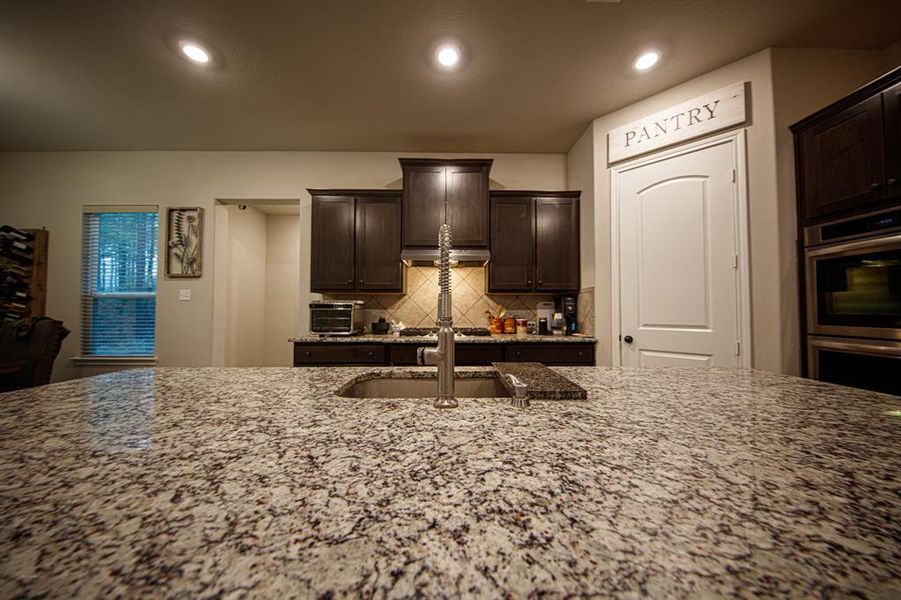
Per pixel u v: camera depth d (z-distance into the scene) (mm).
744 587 267
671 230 2367
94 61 2146
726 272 2154
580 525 339
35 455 488
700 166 2258
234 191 3314
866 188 1587
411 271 3334
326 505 370
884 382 1530
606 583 271
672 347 2348
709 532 328
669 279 2369
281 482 418
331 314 2875
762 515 354
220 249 3375
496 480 426
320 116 2740
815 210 1835
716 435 580
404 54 2084
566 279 3014
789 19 1837
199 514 351
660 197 2414
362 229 3014
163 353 3234
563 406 752
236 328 4031
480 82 2334
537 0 1718
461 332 3053
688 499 383
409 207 2906
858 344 1612
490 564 292
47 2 1732
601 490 403
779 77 2025
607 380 1040
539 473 444
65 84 2363
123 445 527
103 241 3338
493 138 3080
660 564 291
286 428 607
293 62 2152
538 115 2717
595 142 2744
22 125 2885
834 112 1733
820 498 387
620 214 2613
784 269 1979
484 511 362
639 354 2494
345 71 2232
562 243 3020
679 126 2324
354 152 3336
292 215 4699
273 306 4641
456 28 1893
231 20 1844
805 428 614
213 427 612
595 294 2736
